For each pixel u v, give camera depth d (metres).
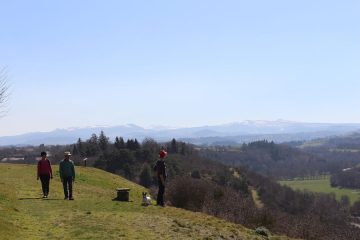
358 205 106.62
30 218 18.52
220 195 41.09
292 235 37.47
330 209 92.19
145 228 17.84
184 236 17.28
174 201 37.06
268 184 107.88
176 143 128.62
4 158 116.62
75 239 15.22
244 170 117.44
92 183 38.06
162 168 25.38
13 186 28.58
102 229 16.83
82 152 120.19
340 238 45.41
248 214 36.53
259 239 19.89
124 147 116.25
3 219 16.89
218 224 21.64
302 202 93.06
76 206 22.47
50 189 29.47
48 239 15.12
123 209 22.39
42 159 25.33
